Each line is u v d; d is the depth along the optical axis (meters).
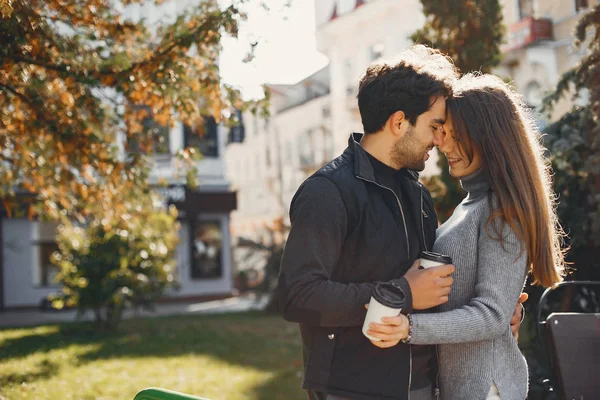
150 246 12.40
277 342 10.89
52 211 6.75
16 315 20.58
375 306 2.08
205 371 8.11
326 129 31.52
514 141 2.26
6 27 4.46
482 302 2.17
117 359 8.99
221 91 5.55
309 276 2.15
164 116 5.71
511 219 2.18
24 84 5.07
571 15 16.64
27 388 6.72
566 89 6.04
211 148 25.45
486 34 7.09
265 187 43.00
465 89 2.34
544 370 4.41
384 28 24.95
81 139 5.42
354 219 2.24
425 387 2.34
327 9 27.97
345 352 2.23
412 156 2.34
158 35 5.64
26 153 6.20
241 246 17.88
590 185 5.31
